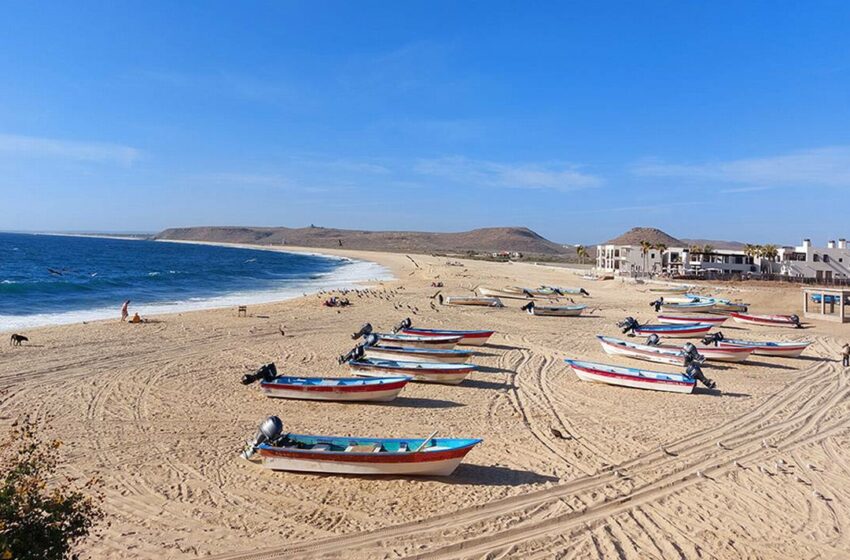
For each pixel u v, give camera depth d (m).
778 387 23.53
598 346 31.94
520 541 11.02
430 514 12.00
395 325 37.16
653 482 13.87
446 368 22.64
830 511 12.49
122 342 29.45
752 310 50.41
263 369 20.69
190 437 16.25
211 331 33.38
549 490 13.30
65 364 24.39
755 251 85.75
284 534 11.03
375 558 10.29
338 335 33.22
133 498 12.37
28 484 7.10
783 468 14.84
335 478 13.68
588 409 19.98
